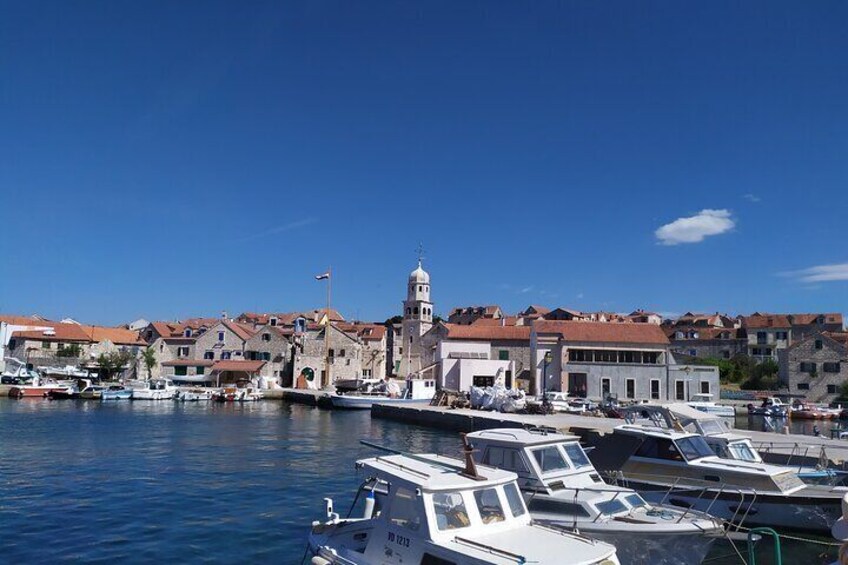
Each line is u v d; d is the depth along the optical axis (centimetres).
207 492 2247
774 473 1764
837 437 3875
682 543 1360
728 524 1544
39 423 4459
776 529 1684
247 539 1684
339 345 8650
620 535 1363
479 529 1102
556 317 12450
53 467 2720
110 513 1938
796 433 4772
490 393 5478
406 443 3803
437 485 1105
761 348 9925
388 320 13638
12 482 2391
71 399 6769
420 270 10138
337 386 7756
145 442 3553
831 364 7519
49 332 8519
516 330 8169
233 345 8688
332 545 1254
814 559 1548
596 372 6900
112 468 2711
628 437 1994
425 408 5372
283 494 2228
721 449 2016
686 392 6819
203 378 8344
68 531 1744
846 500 823
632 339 7056
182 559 1523
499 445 1625
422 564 1052
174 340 8838
